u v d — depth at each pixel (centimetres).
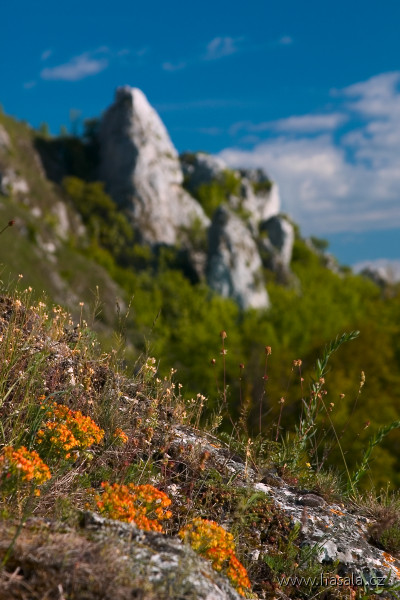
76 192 10325
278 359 2941
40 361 402
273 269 10981
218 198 12769
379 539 400
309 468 499
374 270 12106
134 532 260
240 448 484
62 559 217
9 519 255
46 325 479
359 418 2375
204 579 235
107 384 460
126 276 8469
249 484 414
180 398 507
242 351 5275
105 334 489
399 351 3284
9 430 363
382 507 448
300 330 6612
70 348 479
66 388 427
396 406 2589
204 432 486
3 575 203
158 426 455
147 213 10794
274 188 14088
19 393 393
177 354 4912
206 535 290
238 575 274
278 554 362
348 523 411
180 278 9225
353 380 2719
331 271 12531
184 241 10806
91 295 496
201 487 391
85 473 367
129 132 11462
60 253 7275
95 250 9006
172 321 7075
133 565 228
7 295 499
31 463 292
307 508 415
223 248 9100
